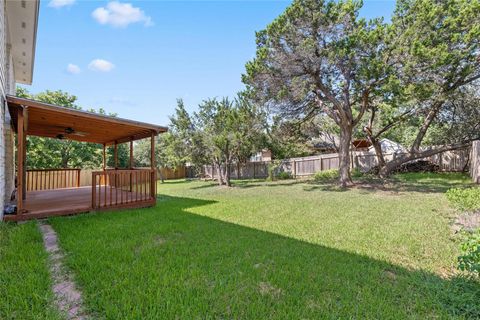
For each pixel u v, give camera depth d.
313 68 8.95
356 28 8.72
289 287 2.44
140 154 19.88
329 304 2.16
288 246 3.63
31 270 2.66
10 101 4.85
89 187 11.20
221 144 11.85
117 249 3.35
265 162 16.67
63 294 2.30
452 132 12.08
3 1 5.24
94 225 4.64
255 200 8.04
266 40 9.36
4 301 2.11
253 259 3.12
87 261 2.92
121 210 6.31
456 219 4.85
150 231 4.29
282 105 10.23
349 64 8.52
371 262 3.06
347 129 10.28
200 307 2.08
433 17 7.57
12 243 3.46
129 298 2.18
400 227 4.51
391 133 20.28
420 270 2.83
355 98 10.31
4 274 2.56
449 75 7.70
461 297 2.19
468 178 10.45
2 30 5.07
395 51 7.80
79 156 16.20
